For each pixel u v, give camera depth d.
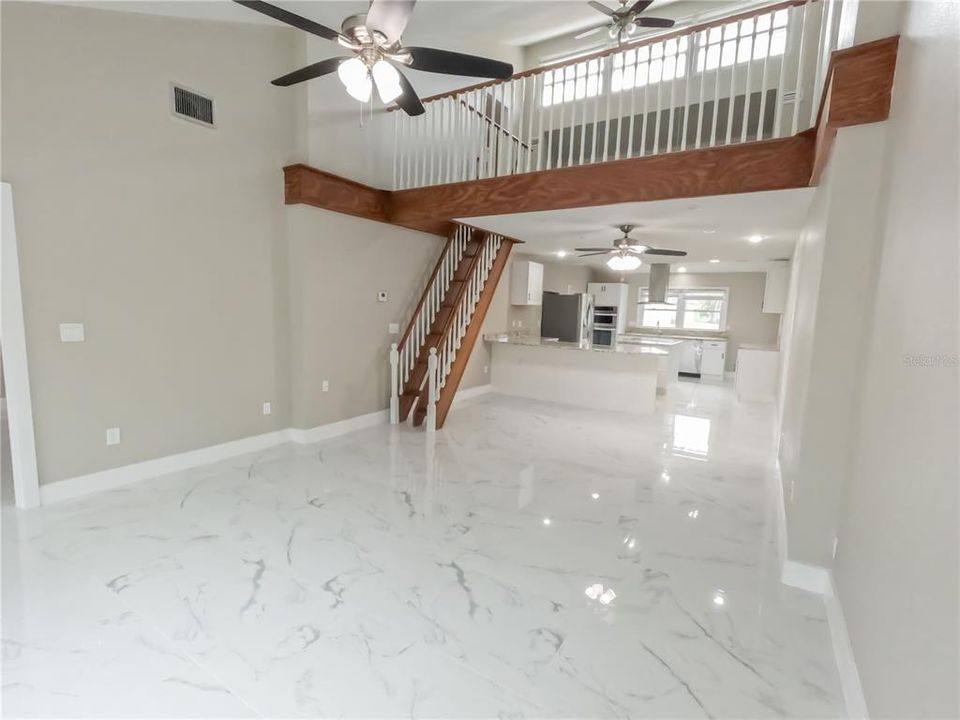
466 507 3.15
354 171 4.60
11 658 1.73
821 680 1.76
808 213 3.73
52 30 2.74
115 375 3.21
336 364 4.68
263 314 4.16
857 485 1.93
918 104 1.61
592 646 1.90
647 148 6.12
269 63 3.94
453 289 5.80
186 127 3.44
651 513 3.14
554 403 6.57
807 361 2.46
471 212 4.42
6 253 2.65
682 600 2.22
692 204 3.78
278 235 4.20
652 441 4.84
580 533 2.84
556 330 8.13
